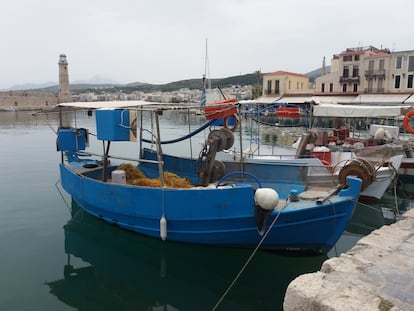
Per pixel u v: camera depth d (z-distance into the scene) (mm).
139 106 8781
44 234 9008
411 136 18656
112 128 7840
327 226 7000
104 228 9000
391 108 12953
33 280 6781
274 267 7379
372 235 5098
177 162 11094
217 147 9172
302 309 3422
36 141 27281
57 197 12242
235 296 6348
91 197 8938
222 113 9297
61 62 99312
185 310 5926
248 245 7371
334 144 15875
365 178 9445
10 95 87062
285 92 58219
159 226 7715
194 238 7520
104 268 7332
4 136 30531
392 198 12977
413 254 4395
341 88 53000
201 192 7195
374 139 15109
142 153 11906
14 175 15695
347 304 3215
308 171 9672
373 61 49531
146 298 6281
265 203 6617
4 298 6125
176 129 37031
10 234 8984
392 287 3561
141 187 7781
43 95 94812
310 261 7531
